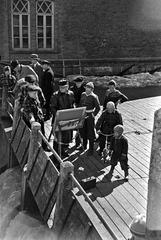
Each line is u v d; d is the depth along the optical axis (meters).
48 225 6.82
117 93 9.60
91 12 18.72
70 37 18.70
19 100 9.40
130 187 7.76
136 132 11.25
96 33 19.05
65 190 6.15
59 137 8.20
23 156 8.95
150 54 20.12
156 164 3.19
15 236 7.56
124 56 19.73
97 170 8.48
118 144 7.94
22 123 9.44
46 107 11.81
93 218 6.59
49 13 18.19
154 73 20.03
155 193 3.24
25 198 8.17
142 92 17.08
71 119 8.06
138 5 19.22
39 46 18.47
